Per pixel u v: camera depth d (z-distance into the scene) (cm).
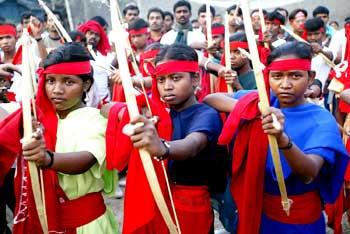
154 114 264
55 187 252
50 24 590
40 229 253
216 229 459
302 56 255
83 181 252
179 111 276
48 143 251
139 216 247
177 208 270
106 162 252
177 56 263
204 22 750
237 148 268
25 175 252
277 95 263
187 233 271
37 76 280
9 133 242
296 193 264
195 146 251
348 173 374
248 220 263
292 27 670
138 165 248
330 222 346
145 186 247
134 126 191
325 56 484
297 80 257
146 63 441
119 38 194
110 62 602
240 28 624
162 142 213
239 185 273
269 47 481
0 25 489
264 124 209
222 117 293
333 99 537
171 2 1274
